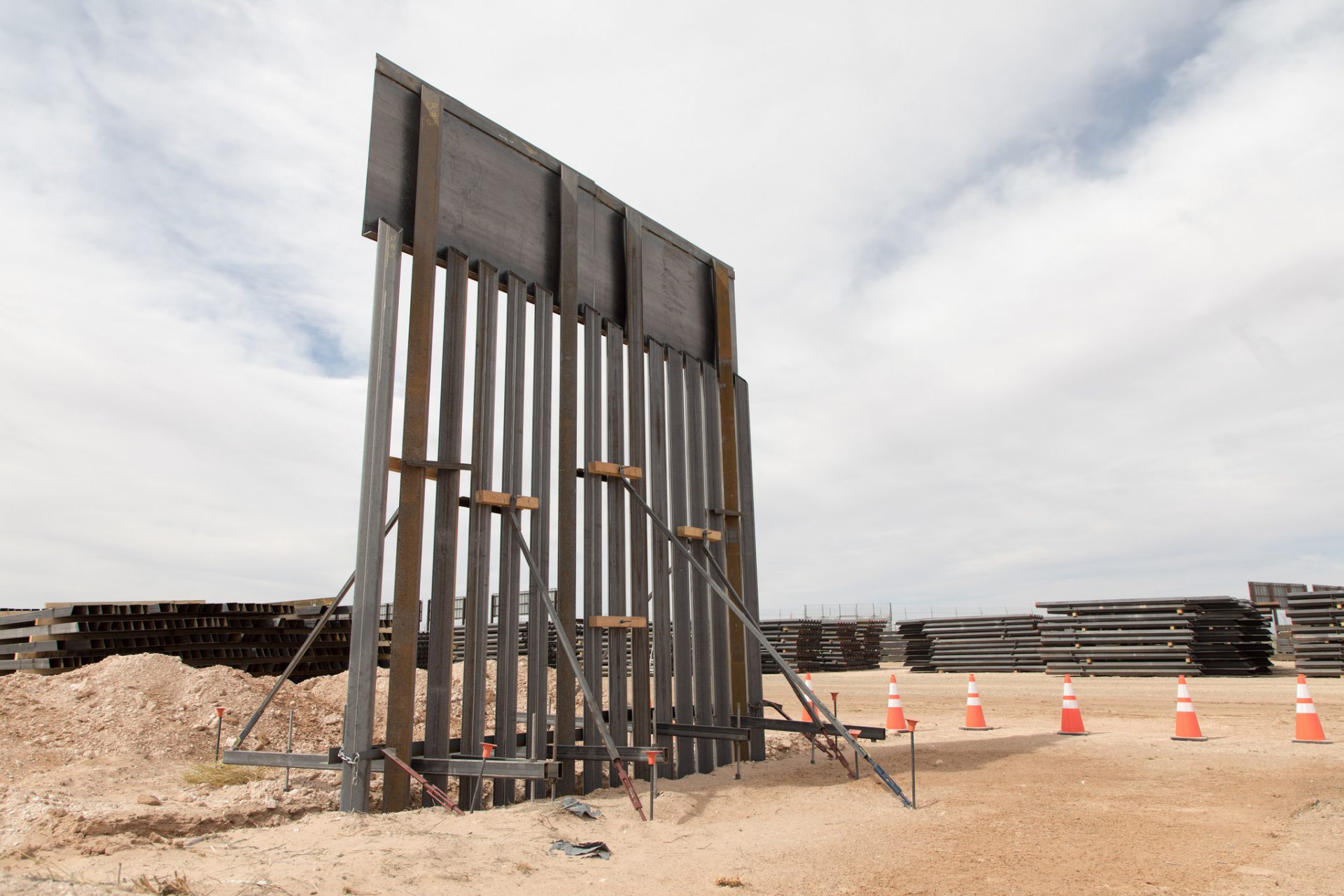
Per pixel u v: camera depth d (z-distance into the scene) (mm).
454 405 7773
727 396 11305
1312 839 5910
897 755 10570
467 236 8242
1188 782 8164
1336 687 18609
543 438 8594
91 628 15234
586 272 9625
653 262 10648
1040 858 5551
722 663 10242
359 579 6953
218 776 8500
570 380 8984
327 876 4609
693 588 10133
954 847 5859
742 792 8094
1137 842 5914
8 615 15703
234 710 11109
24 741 9469
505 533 8117
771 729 10078
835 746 9344
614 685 8922
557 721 8359
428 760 7137
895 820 6770
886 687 22688
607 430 9445
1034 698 18000
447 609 7523
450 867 4984
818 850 5824
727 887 4941
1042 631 24109
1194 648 22500
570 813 6645
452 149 8234
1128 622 23156
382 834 5684
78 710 10477
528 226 8984
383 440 7070
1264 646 22891
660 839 6137
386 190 7570
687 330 11070
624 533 9336
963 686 21750
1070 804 7273
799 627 31000
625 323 10094
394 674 7047
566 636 7781
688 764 9453
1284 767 8844
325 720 11922
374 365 7188
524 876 4988
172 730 10273
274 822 6926
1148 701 16406
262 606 17969
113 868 4719
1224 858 5453
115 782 8172
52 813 5949
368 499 7031
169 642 16562
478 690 7578
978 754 10312
